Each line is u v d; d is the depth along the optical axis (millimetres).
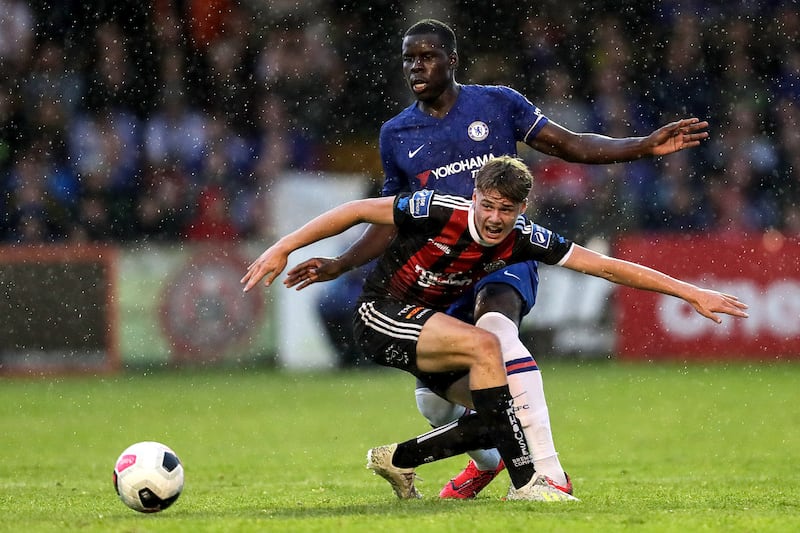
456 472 25797
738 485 22172
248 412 39094
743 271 53625
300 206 52750
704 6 62562
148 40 59125
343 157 60031
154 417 37906
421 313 18328
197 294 51188
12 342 49844
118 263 50562
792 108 61938
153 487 16734
